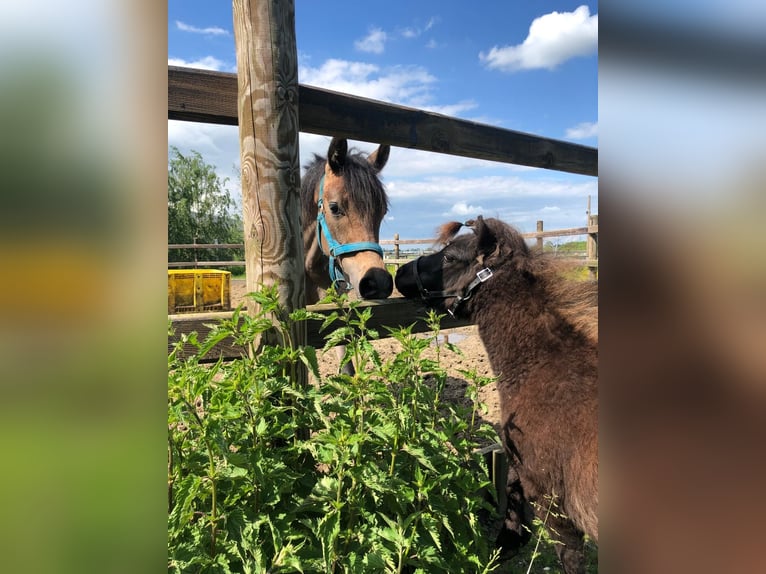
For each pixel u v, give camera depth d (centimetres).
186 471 125
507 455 230
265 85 172
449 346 188
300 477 146
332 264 305
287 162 177
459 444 173
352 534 135
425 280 265
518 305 236
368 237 290
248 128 175
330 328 217
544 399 210
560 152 360
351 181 290
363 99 226
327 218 299
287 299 178
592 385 200
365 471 135
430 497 151
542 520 218
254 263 178
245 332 145
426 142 259
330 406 146
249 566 113
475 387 191
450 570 136
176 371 130
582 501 188
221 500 133
